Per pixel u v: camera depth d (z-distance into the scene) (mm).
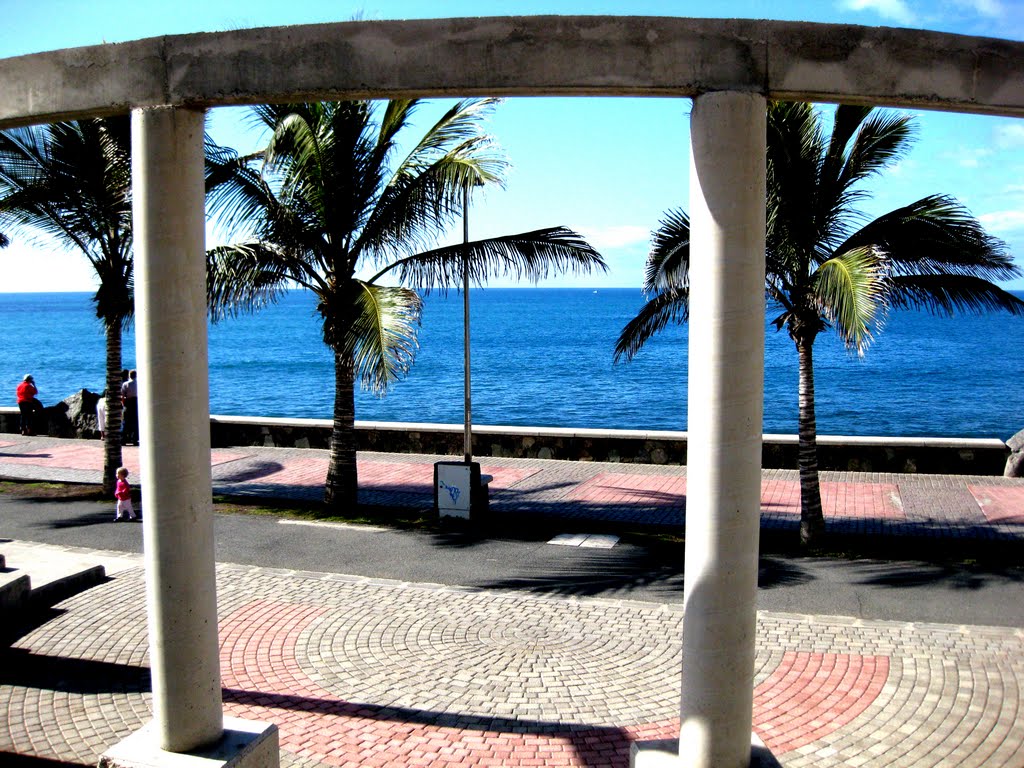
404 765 6395
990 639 8938
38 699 7418
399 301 12844
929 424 39812
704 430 4926
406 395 51594
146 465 5160
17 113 5457
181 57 4988
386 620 9578
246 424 21734
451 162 12469
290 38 4922
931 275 12023
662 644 8898
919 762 6445
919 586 10742
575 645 8867
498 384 56219
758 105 4750
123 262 15148
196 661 5320
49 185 13859
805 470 12672
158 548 5191
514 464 19422
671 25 4699
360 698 7555
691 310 5016
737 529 4941
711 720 5070
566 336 96312
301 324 118875
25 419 23438
